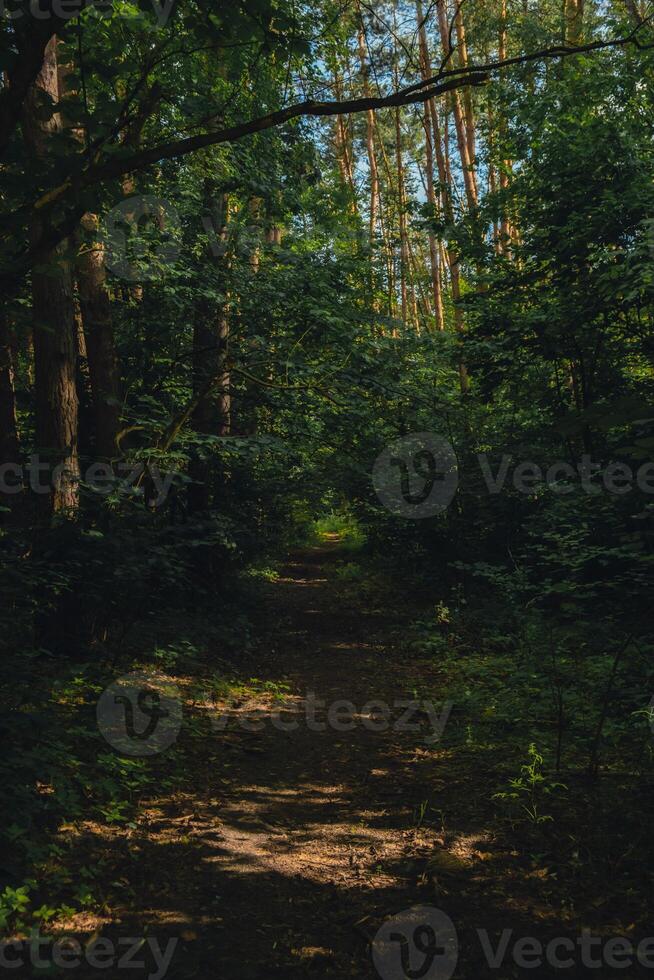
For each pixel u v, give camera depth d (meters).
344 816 4.81
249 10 3.81
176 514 11.51
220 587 11.76
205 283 10.21
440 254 28.94
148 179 8.26
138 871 3.96
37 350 7.38
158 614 9.25
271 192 10.36
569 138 10.45
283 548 16.23
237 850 4.28
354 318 10.58
